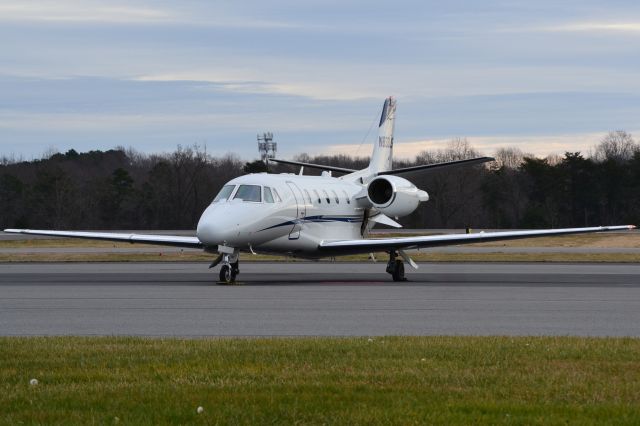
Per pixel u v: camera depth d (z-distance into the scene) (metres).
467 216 183.75
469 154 193.12
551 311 33.91
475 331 28.08
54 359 20.86
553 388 17.62
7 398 16.72
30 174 188.62
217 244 48.12
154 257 80.56
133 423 14.88
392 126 68.56
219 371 19.36
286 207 51.62
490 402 16.36
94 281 50.56
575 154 179.12
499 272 60.34
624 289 44.50
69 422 14.97
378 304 36.41
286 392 17.17
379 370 19.53
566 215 180.00
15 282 49.53
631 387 17.72
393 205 55.56
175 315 32.38
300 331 27.98
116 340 24.16
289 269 63.84
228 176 182.00
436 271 61.62
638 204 177.75
